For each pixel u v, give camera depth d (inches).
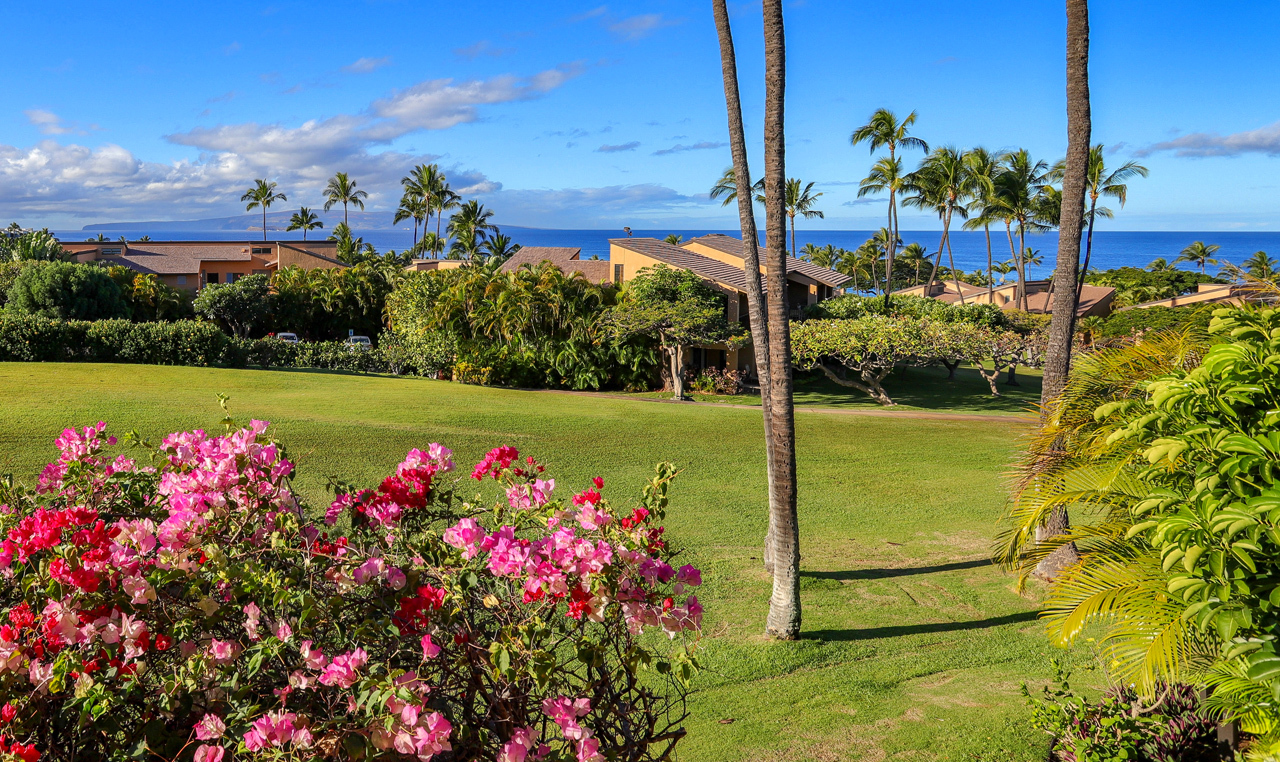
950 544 523.2
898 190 2228.1
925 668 321.7
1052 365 430.9
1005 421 1119.6
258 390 1009.5
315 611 114.2
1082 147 418.6
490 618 133.5
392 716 103.6
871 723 266.7
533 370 1465.3
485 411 956.0
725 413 1076.5
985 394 1547.7
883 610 398.6
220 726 106.3
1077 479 264.8
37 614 114.8
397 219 3809.1
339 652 121.1
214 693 113.7
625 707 135.6
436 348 1487.5
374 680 106.2
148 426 705.6
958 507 620.1
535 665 117.0
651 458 749.9
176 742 111.3
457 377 1428.4
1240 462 143.5
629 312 1402.6
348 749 101.7
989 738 245.3
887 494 658.2
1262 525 134.6
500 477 165.0
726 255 1849.2
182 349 1244.5
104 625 112.7
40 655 110.0
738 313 1573.6
